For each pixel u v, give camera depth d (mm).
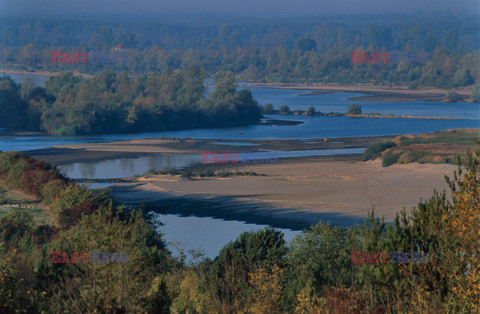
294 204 70500
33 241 28000
